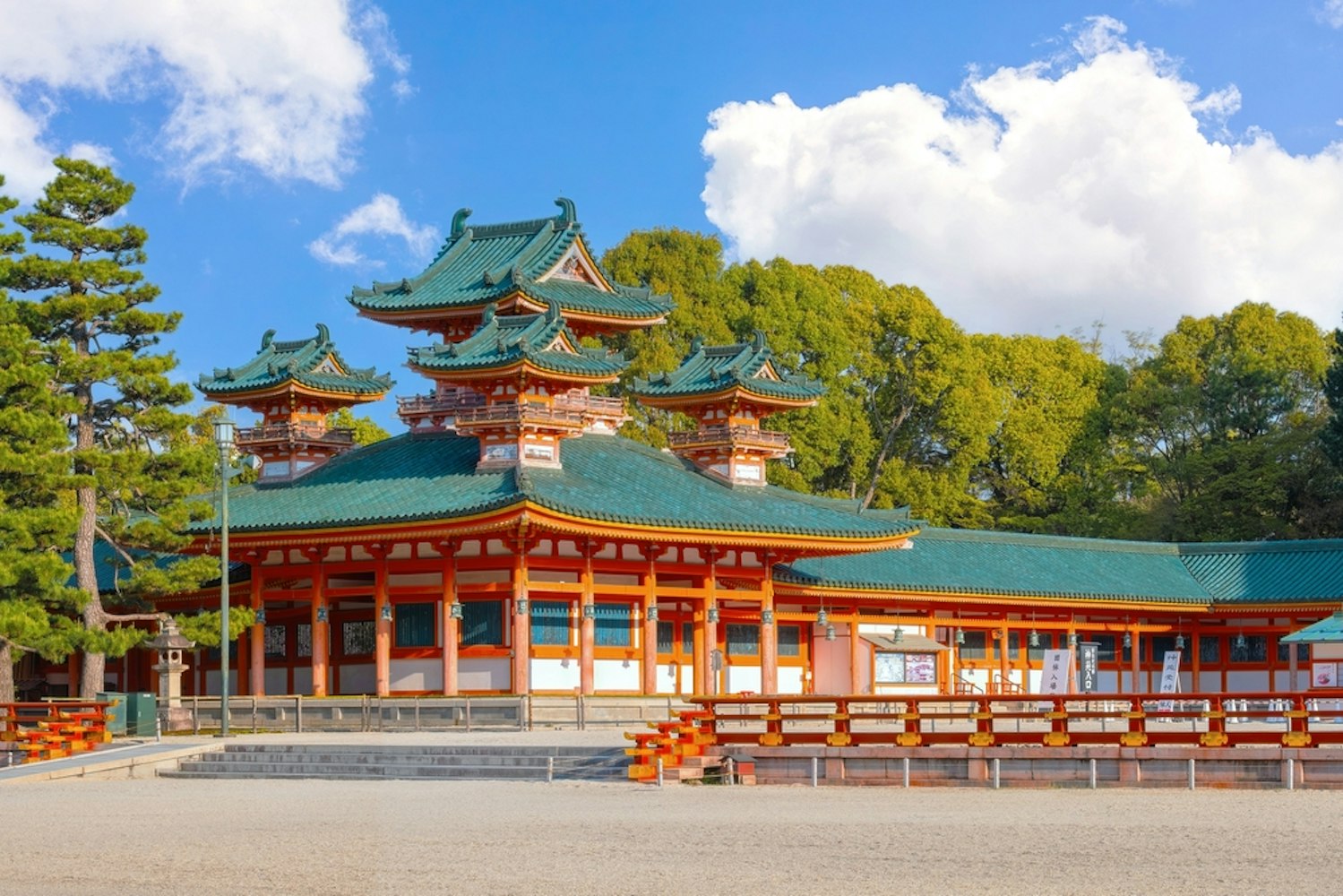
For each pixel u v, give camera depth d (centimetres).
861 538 8431
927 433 13888
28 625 7275
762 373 9112
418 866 3678
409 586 7831
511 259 9094
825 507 8894
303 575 8212
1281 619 10281
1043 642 10106
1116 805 4591
